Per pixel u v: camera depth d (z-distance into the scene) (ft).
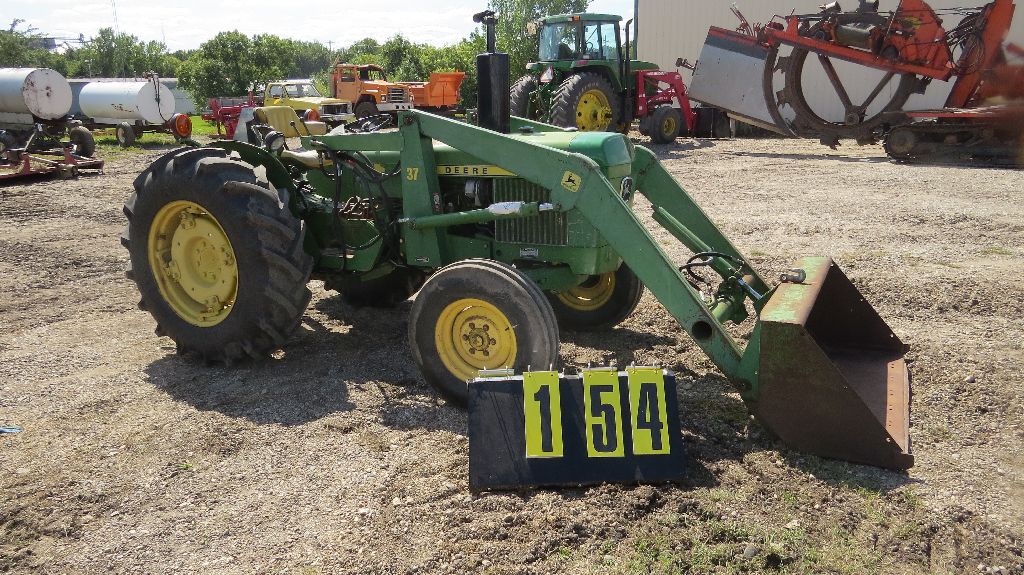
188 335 15.51
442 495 10.47
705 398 13.55
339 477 11.08
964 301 18.71
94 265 24.27
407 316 18.94
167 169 15.17
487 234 15.43
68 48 255.29
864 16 47.88
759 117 53.83
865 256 23.18
